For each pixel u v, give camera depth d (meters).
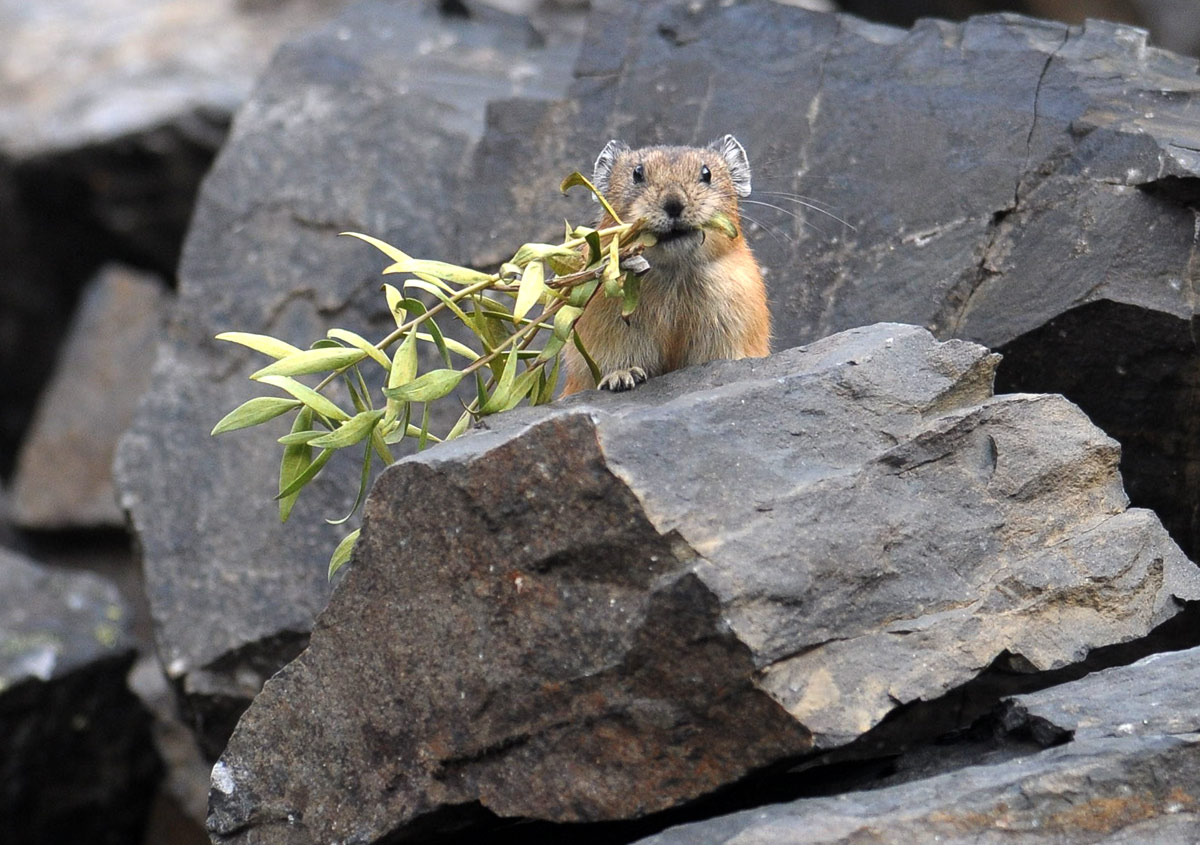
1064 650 8.88
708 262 11.08
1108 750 7.95
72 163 23.61
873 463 8.88
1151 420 12.38
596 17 15.66
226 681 14.18
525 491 8.47
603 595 8.35
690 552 8.15
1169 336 11.89
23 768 15.94
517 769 8.67
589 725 8.46
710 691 8.16
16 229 24.09
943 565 8.80
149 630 20.56
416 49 17.78
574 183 10.22
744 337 11.31
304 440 9.77
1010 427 9.32
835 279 13.34
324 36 17.66
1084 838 7.76
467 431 9.63
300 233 15.86
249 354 15.49
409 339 9.91
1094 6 26.83
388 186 15.70
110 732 16.77
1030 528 9.19
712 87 14.77
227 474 14.95
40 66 26.52
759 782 8.95
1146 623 9.23
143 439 15.49
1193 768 7.87
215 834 9.37
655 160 11.19
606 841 9.13
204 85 24.91
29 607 16.78
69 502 21.70
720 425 8.72
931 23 14.35
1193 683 8.60
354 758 9.08
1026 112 13.15
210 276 16.09
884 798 8.00
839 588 8.41
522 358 10.43
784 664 8.15
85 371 22.61
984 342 12.50
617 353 11.17
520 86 17.03
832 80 14.28
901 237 13.21
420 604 8.88
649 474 8.35
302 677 9.26
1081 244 12.36
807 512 8.49
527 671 8.54
